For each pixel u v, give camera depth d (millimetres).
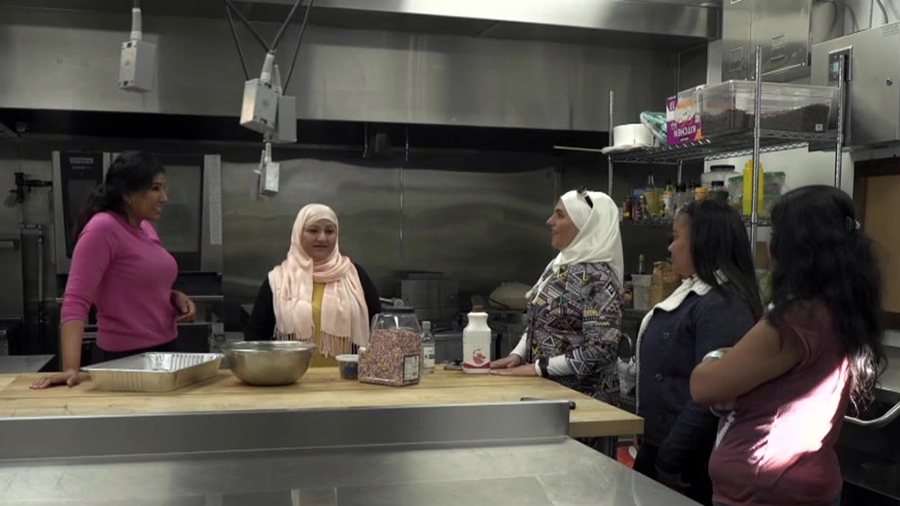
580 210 2342
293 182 4285
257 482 1344
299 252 2660
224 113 3584
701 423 1891
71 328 2145
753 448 1551
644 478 1401
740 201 3115
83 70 3430
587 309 2250
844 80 2988
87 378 2113
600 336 2203
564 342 2309
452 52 3875
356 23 3648
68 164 3453
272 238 4270
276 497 1265
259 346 2146
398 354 2033
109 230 2250
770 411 1534
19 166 3916
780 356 1500
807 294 1500
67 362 2133
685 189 3457
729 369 1538
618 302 2268
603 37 3906
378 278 4445
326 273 2637
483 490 1320
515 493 1308
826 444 1543
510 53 3957
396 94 3799
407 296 4090
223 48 3572
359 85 3750
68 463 1440
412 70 3818
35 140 3926
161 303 2416
